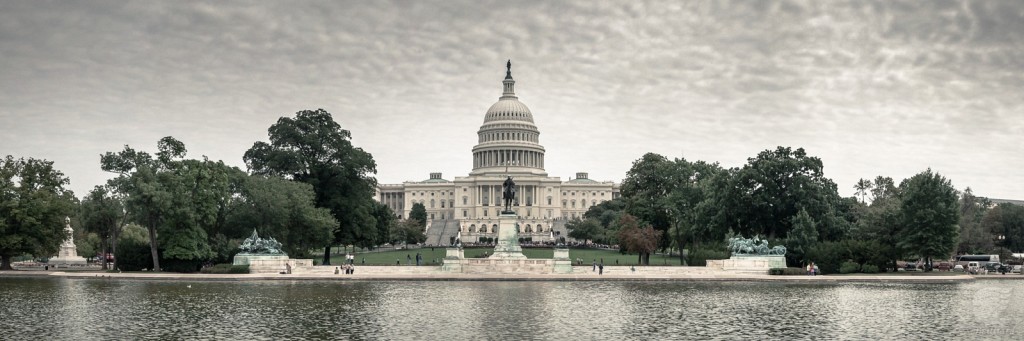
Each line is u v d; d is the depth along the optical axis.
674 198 136.62
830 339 45.75
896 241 114.62
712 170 156.38
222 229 115.50
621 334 47.09
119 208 107.44
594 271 103.50
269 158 129.50
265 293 72.44
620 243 133.25
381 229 148.75
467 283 87.88
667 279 93.12
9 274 98.62
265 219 113.19
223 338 45.25
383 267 104.00
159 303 62.97
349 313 56.56
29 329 48.47
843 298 69.31
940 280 92.50
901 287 82.88
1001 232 181.12
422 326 50.00
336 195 130.00
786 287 82.50
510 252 108.00
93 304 62.12
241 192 115.38
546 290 77.12
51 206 108.06
